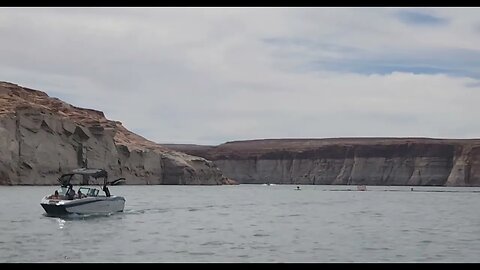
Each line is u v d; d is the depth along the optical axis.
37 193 82.00
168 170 154.62
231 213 58.00
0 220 43.28
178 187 137.62
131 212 53.66
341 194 129.88
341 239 35.88
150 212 54.84
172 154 165.00
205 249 30.61
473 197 118.25
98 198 47.09
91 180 121.19
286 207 71.62
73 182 115.94
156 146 165.38
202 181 169.12
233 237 35.94
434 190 177.88
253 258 28.12
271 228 42.22
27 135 111.94
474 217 56.47
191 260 27.17
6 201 65.12
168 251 29.70
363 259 28.44
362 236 37.75
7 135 107.94
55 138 116.94
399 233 39.88
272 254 29.44
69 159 117.81
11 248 29.84
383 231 41.19
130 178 139.75
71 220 43.81
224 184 184.50
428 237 37.59
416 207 75.62
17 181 107.94
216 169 181.25
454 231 41.59
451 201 96.75
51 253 28.47
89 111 166.75
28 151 110.88
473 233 40.25
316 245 32.94
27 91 148.88
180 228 40.59
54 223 41.66
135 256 27.97
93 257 27.47
